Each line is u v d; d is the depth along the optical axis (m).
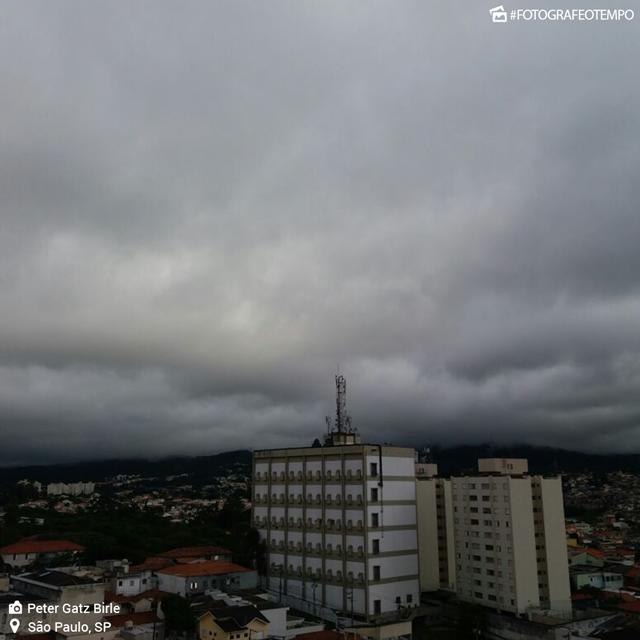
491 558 115.25
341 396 132.00
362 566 104.19
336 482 112.56
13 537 144.88
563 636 96.12
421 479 138.50
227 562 116.50
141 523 176.25
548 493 120.50
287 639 83.12
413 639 99.25
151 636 78.75
